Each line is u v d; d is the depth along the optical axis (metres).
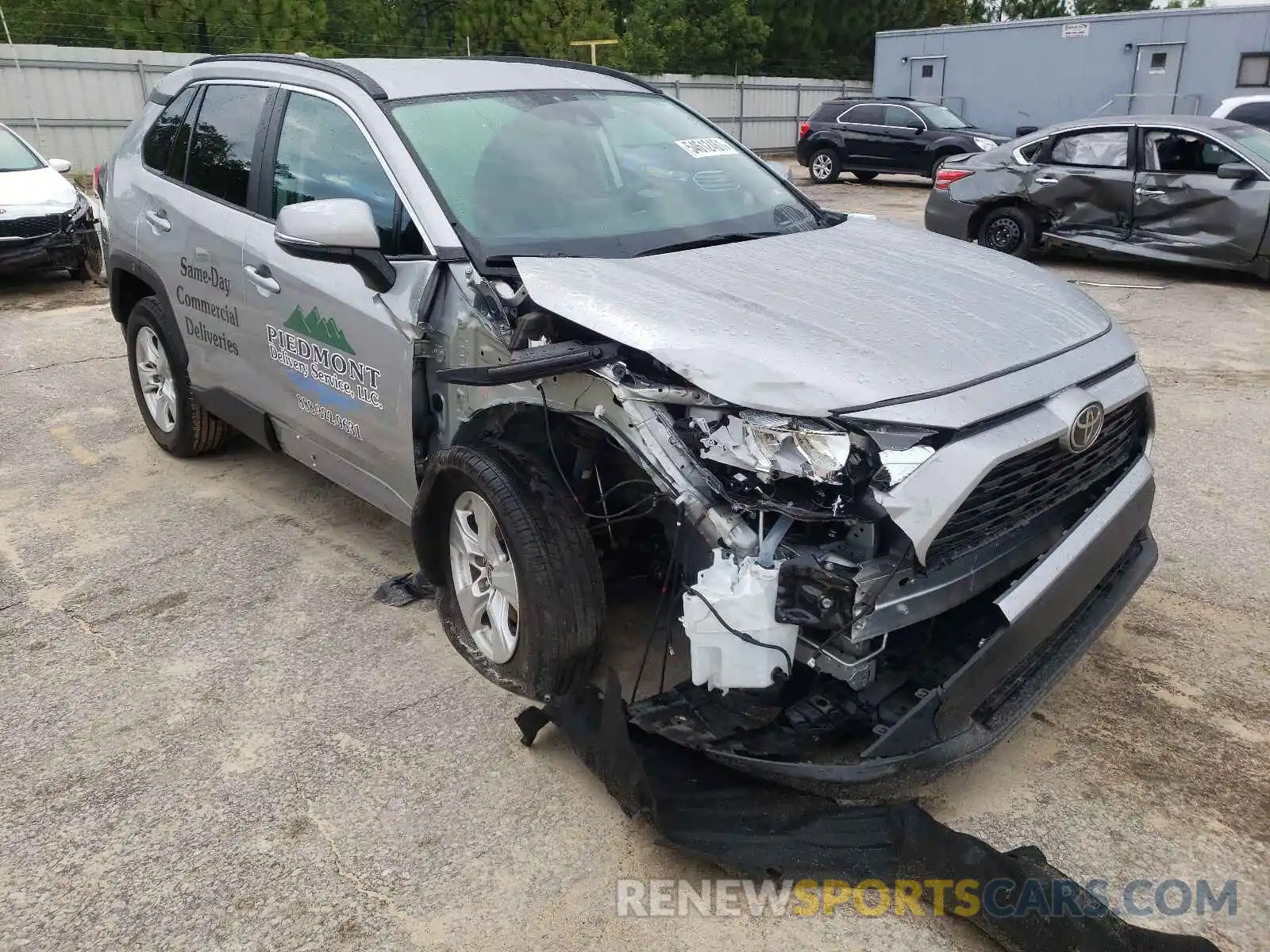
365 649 3.55
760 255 3.27
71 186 10.01
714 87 27.69
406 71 3.86
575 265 2.99
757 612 2.32
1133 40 20.47
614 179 3.65
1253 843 2.62
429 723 3.13
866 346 2.54
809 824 2.48
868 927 2.38
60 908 2.46
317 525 4.55
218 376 4.44
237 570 4.14
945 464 2.33
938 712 2.45
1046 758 2.96
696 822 2.50
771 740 2.52
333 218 2.99
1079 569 2.74
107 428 5.86
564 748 3.01
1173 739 3.03
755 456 2.34
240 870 2.57
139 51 19.06
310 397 3.78
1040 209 10.55
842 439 2.29
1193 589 3.92
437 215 3.20
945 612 2.64
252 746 3.04
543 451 3.08
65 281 10.43
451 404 3.14
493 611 3.13
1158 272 10.24
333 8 23.05
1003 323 2.83
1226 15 19.14
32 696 3.31
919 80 23.91
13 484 5.06
